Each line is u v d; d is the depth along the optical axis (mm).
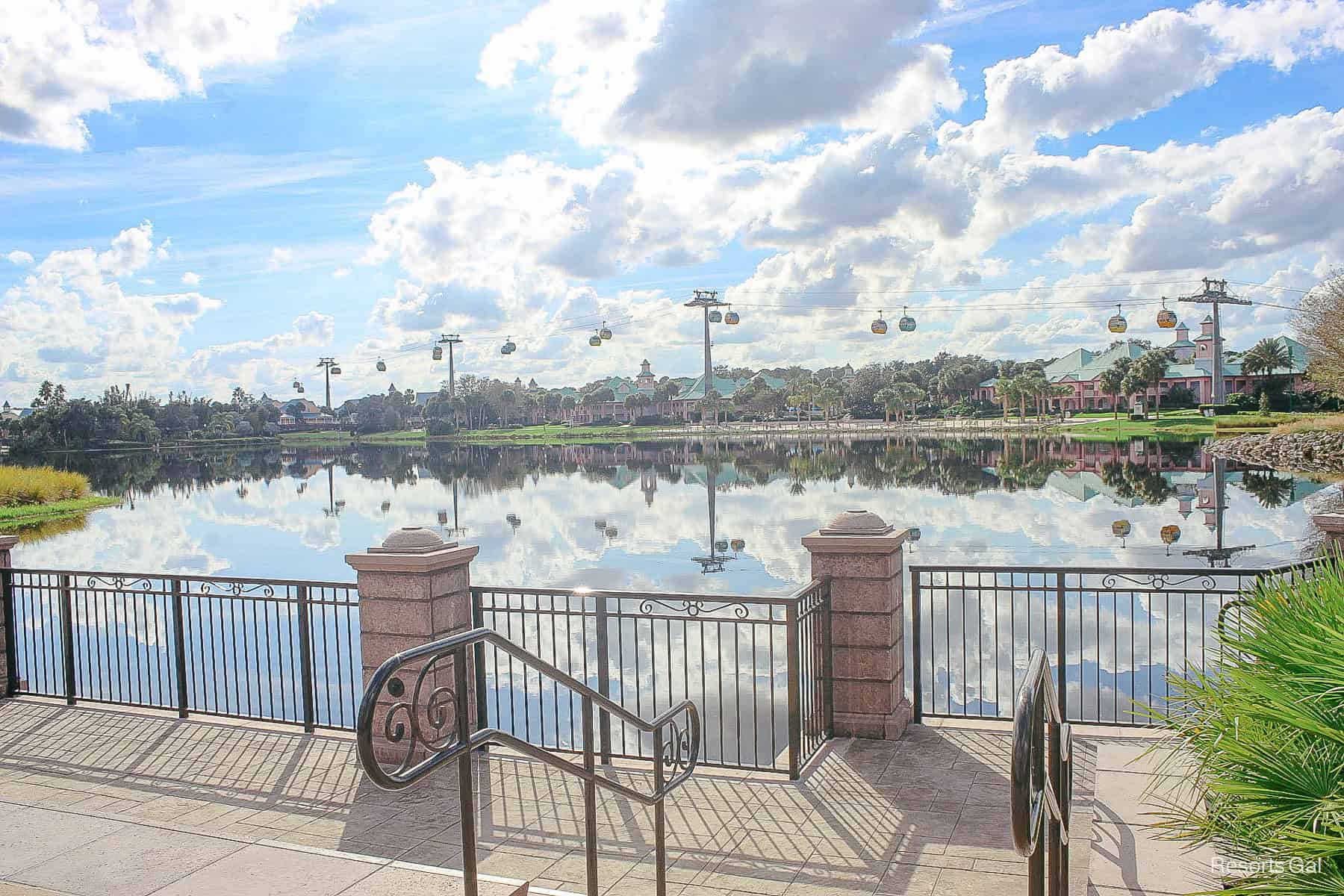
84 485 41375
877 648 6578
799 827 5176
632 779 6082
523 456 76688
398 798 5719
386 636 6422
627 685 9328
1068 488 32719
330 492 40844
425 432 137875
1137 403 104375
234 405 157000
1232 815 3426
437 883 3396
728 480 41500
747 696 8727
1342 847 2541
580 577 16750
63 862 3607
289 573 18344
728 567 17406
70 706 7793
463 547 6637
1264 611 3918
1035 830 2410
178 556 21172
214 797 5789
